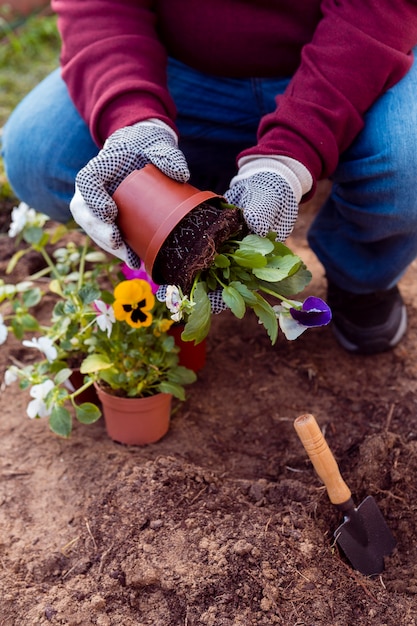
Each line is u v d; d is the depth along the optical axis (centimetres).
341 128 113
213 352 144
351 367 140
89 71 117
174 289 96
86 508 116
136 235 99
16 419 132
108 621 103
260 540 109
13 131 136
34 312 152
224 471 123
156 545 109
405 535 115
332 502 111
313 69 113
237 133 140
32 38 273
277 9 121
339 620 103
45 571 109
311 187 112
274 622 103
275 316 101
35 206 142
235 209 99
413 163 116
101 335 120
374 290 135
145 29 120
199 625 102
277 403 135
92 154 133
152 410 122
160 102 114
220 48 126
